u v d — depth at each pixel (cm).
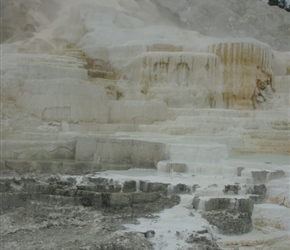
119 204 842
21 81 1403
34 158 1180
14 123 1272
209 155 1088
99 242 688
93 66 1844
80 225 781
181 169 1038
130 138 1209
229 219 798
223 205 834
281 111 1612
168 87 1628
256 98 1758
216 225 785
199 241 699
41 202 874
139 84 1662
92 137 1188
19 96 1385
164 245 685
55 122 1329
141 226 747
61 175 1007
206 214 806
